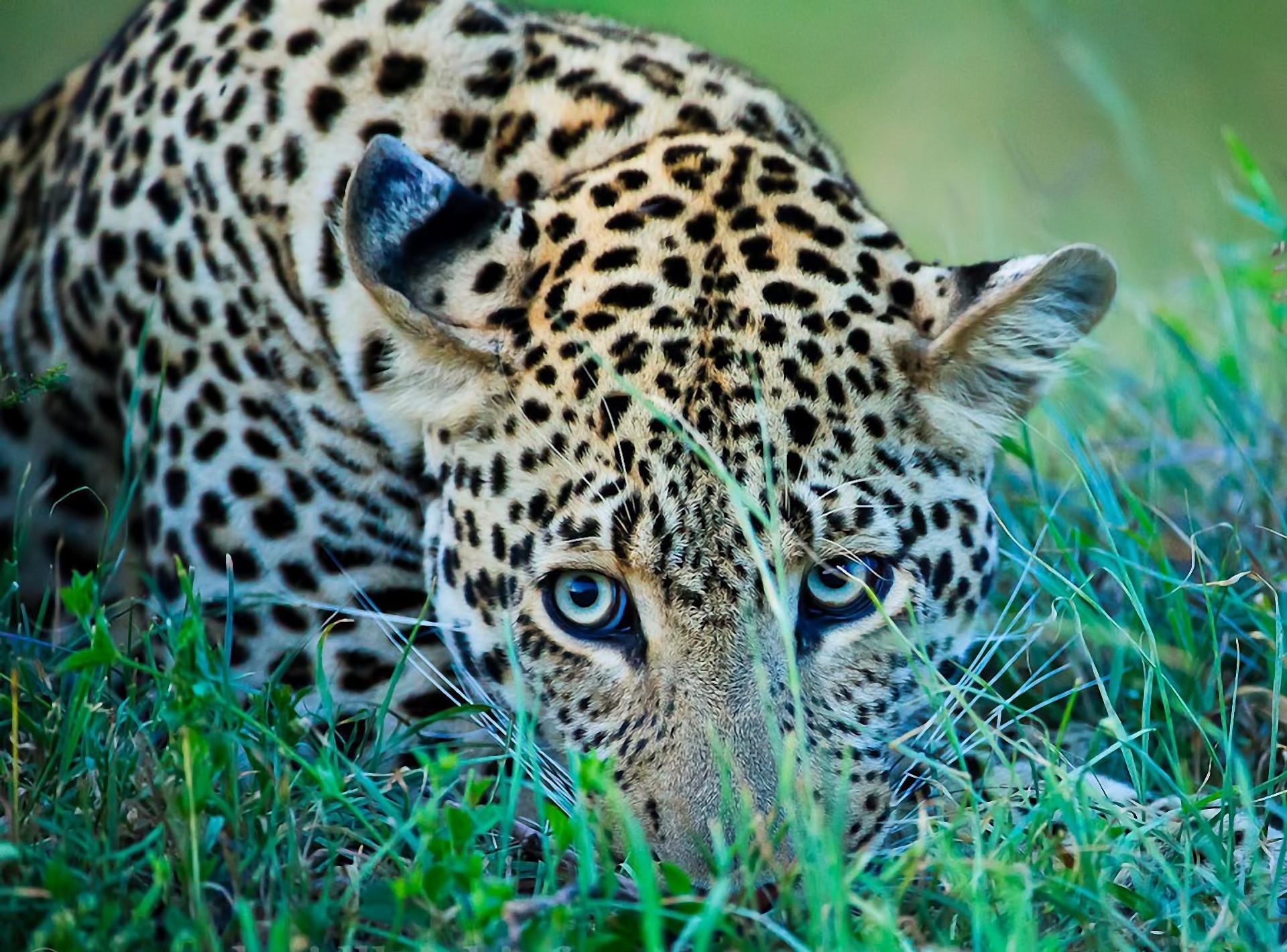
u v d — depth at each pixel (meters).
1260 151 24.03
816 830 7.12
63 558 10.87
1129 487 11.77
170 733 7.92
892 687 8.37
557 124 9.50
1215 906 7.96
